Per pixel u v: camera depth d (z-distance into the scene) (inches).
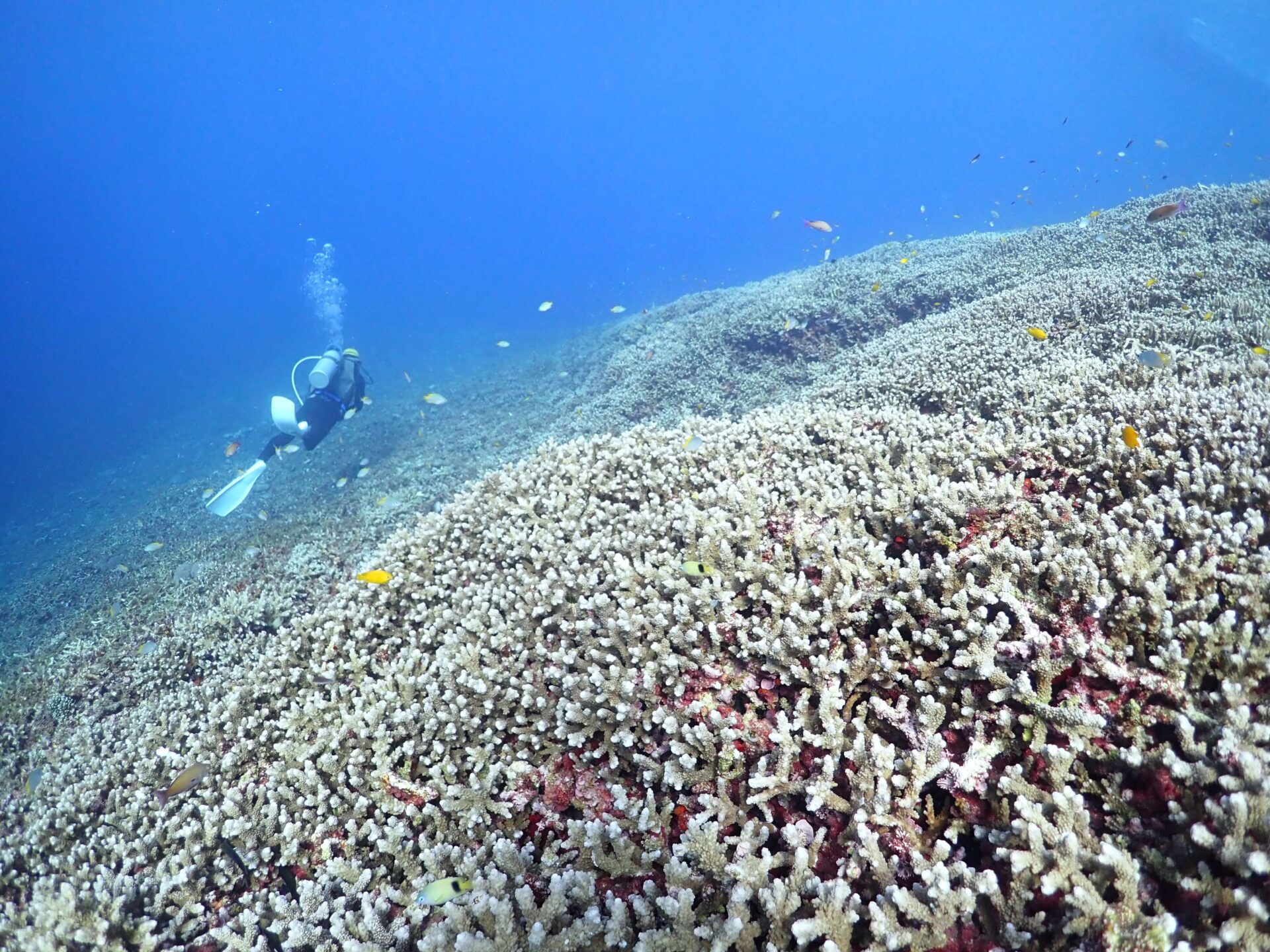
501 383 1121.4
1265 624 110.2
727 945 96.1
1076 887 82.5
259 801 173.6
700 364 674.2
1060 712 102.9
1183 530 136.3
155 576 548.1
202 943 151.9
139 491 1040.2
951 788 106.3
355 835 154.4
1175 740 98.8
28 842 206.8
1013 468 190.7
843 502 183.8
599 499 249.9
